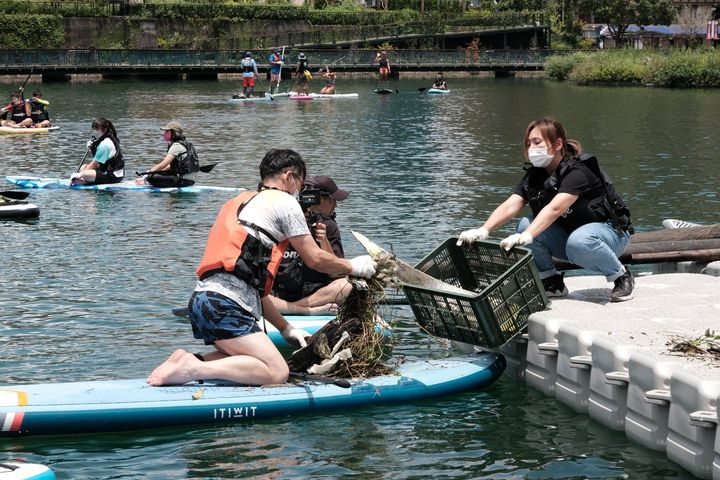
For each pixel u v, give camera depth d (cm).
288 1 7550
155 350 773
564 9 8488
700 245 909
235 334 648
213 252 645
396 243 1204
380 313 788
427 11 8019
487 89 5278
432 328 750
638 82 5731
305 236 646
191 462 575
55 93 4491
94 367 730
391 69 6394
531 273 712
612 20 8475
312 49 6638
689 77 5516
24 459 577
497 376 720
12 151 2231
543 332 693
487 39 7731
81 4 6412
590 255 746
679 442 562
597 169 749
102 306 904
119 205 1489
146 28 6519
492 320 694
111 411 613
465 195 1602
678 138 2617
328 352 686
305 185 795
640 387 594
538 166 748
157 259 1109
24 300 923
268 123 3067
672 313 718
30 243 1197
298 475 558
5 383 691
